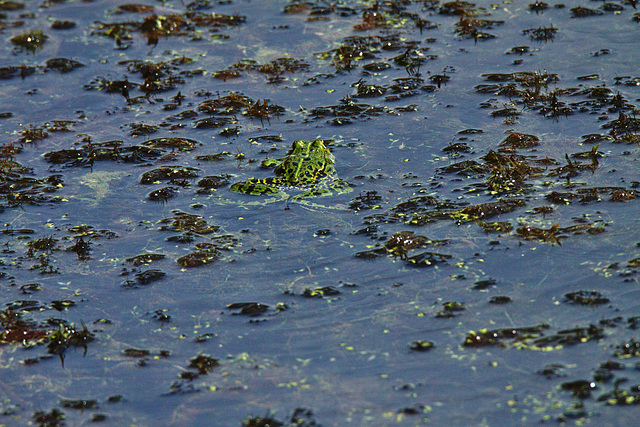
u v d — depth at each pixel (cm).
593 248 2281
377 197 2791
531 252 2303
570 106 3378
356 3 5050
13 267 2478
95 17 5025
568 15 4434
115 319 2164
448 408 1681
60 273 2428
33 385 1900
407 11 4822
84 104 3850
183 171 3117
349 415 1686
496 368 1809
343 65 4106
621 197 2558
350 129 3397
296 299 2188
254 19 4856
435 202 2703
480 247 2369
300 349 1955
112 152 3316
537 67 3819
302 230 2602
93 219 2789
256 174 3067
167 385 1858
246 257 2450
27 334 2112
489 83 3716
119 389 1859
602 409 1638
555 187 2711
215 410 1745
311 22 4747
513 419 1630
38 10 5197
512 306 2052
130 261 2475
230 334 2048
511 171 2830
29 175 3161
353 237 2525
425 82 3806
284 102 3734
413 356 1883
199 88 3959
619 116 3138
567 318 1975
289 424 1667
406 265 2316
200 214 2777
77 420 1752
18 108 3812
